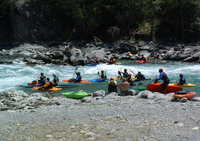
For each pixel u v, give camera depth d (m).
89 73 34.78
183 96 16.61
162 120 12.41
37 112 14.90
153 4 68.00
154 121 12.30
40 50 57.75
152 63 44.72
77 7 67.31
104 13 70.06
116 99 17.55
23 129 11.81
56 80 26.52
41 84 25.77
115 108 15.04
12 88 25.55
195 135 10.32
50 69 37.62
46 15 70.06
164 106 15.11
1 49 62.38
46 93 22.83
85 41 65.69
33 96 19.81
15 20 69.31
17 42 68.62
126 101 16.83
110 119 12.91
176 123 11.87
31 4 69.50
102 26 70.50
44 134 11.02
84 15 68.12
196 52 48.41
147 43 60.22
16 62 43.81
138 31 66.56
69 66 41.25
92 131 11.17
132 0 67.25
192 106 14.92
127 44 56.22
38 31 69.44
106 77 29.12
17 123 12.84
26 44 65.69
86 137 10.45
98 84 26.97
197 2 63.97
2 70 36.12
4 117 14.05
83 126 11.92
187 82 27.69
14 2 69.69
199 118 12.57
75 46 61.25
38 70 36.50
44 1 69.75
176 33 65.38
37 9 69.75
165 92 21.50
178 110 14.11
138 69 36.59
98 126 11.84
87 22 68.06
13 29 70.00
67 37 69.94
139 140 9.97
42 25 69.69
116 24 69.81
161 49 55.44
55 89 24.55
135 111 14.20
